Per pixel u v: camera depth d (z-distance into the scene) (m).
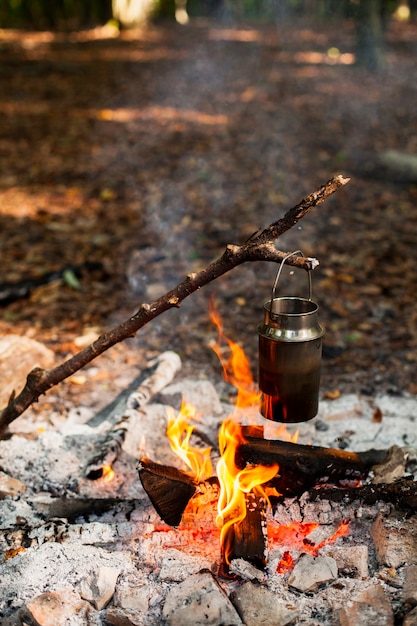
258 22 17.00
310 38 13.24
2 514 1.70
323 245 3.46
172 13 16.73
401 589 1.47
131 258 3.30
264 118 6.40
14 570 1.53
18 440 1.95
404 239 3.55
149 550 1.57
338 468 1.67
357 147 5.35
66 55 10.51
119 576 1.52
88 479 1.81
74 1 14.76
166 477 1.59
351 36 13.41
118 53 10.92
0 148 5.27
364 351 2.50
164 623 1.43
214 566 1.53
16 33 13.27
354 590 1.48
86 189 4.31
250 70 9.38
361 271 3.17
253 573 1.49
